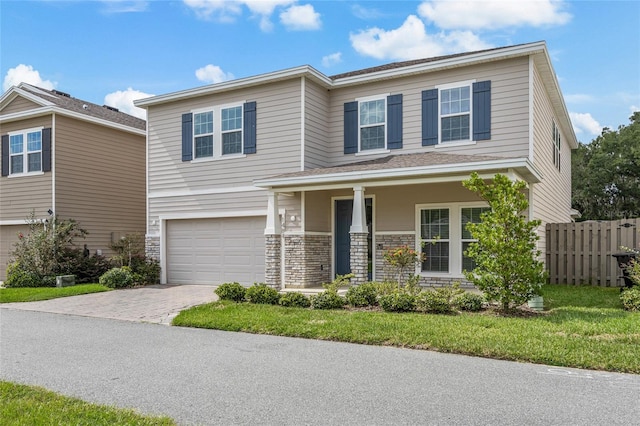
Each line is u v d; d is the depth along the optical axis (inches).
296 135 559.2
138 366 251.1
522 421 173.2
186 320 366.0
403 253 442.6
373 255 536.1
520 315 354.0
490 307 381.7
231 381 223.5
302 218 541.3
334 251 576.7
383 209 534.3
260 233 589.0
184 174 640.4
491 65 506.9
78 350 288.2
